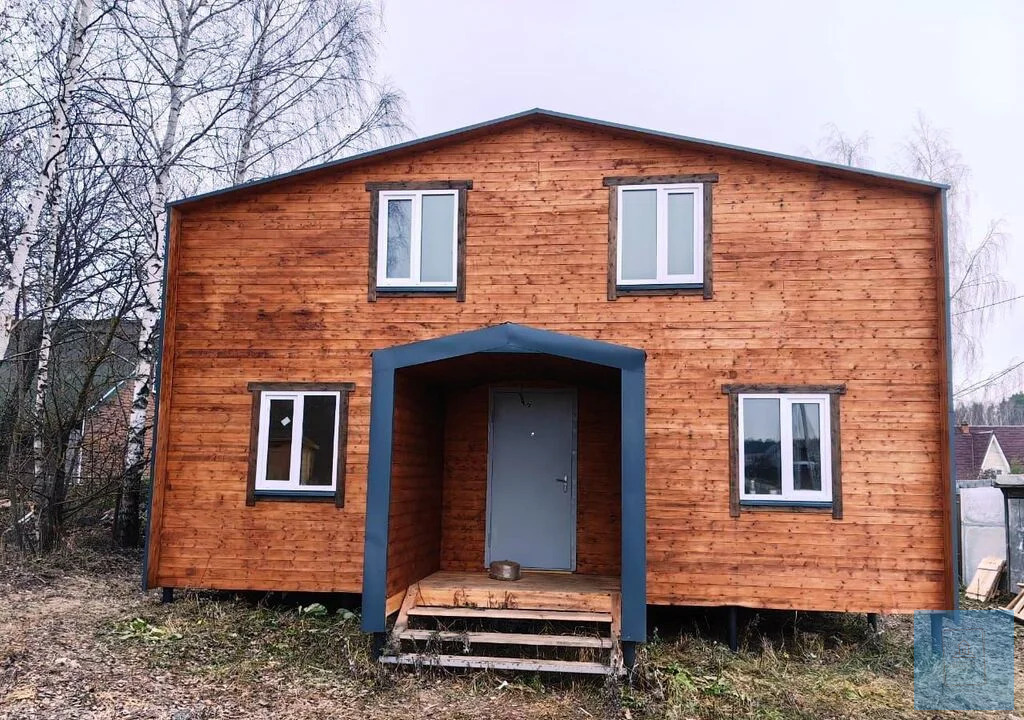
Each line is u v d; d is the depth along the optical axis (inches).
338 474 386.9
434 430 398.3
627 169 389.7
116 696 252.2
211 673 281.9
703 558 360.8
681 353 374.6
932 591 348.2
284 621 358.0
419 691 277.4
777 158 371.9
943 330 354.9
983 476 1331.2
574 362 323.6
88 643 301.9
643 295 380.5
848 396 363.6
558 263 387.9
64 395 553.6
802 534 358.3
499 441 421.7
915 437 357.7
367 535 300.7
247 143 661.9
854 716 275.0
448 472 421.7
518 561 411.8
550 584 353.7
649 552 363.6
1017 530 558.9
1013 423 2160.4
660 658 323.0
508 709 264.4
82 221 682.2
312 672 290.4
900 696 300.7
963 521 607.2
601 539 405.1
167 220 405.1
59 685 255.4
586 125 390.6
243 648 313.0
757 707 275.7
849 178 374.3
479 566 412.8
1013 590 552.1
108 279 668.1
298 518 387.2
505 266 390.9
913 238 368.5
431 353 310.5
